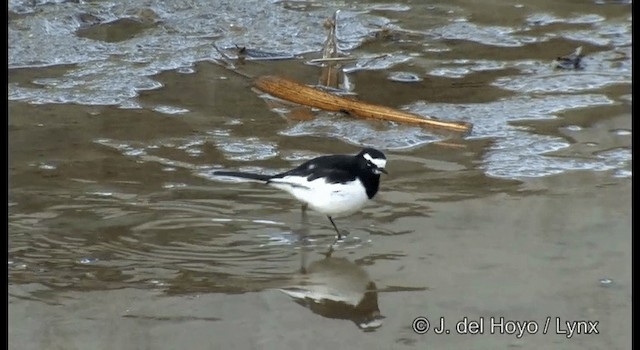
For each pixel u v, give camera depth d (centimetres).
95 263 1051
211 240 1103
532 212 1165
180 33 1642
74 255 1065
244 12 1705
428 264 1059
